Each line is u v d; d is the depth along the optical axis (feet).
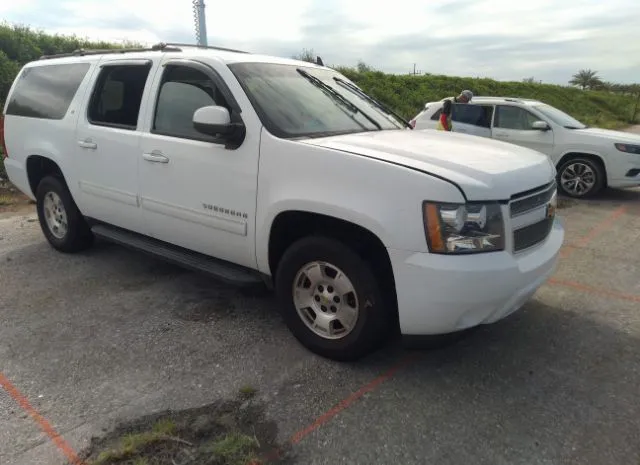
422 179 8.94
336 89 13.82
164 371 10.49
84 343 11.60
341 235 10.20
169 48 14.05
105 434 8.61
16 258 17.17
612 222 22.95
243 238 11.43
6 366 10.66
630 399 9.57
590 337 11.96
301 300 10.97
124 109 13.99
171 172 12.50
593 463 7.97
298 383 10.06
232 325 12.44
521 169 10.14
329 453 8.19
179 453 8.07
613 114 114.11
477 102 32.63
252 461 7.88
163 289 14.60
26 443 8.40
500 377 10.30
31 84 17.63
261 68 12.46
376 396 9.66
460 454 8.16
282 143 10.52
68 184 15.87
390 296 9.91
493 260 9.06
